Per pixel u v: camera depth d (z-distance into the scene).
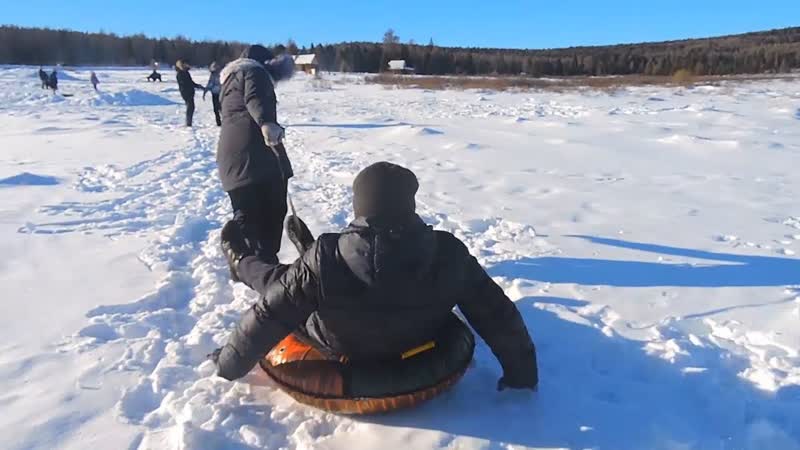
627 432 2.81
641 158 10.16
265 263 3.64
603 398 3.10
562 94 29.08
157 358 3.59
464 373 3.13
